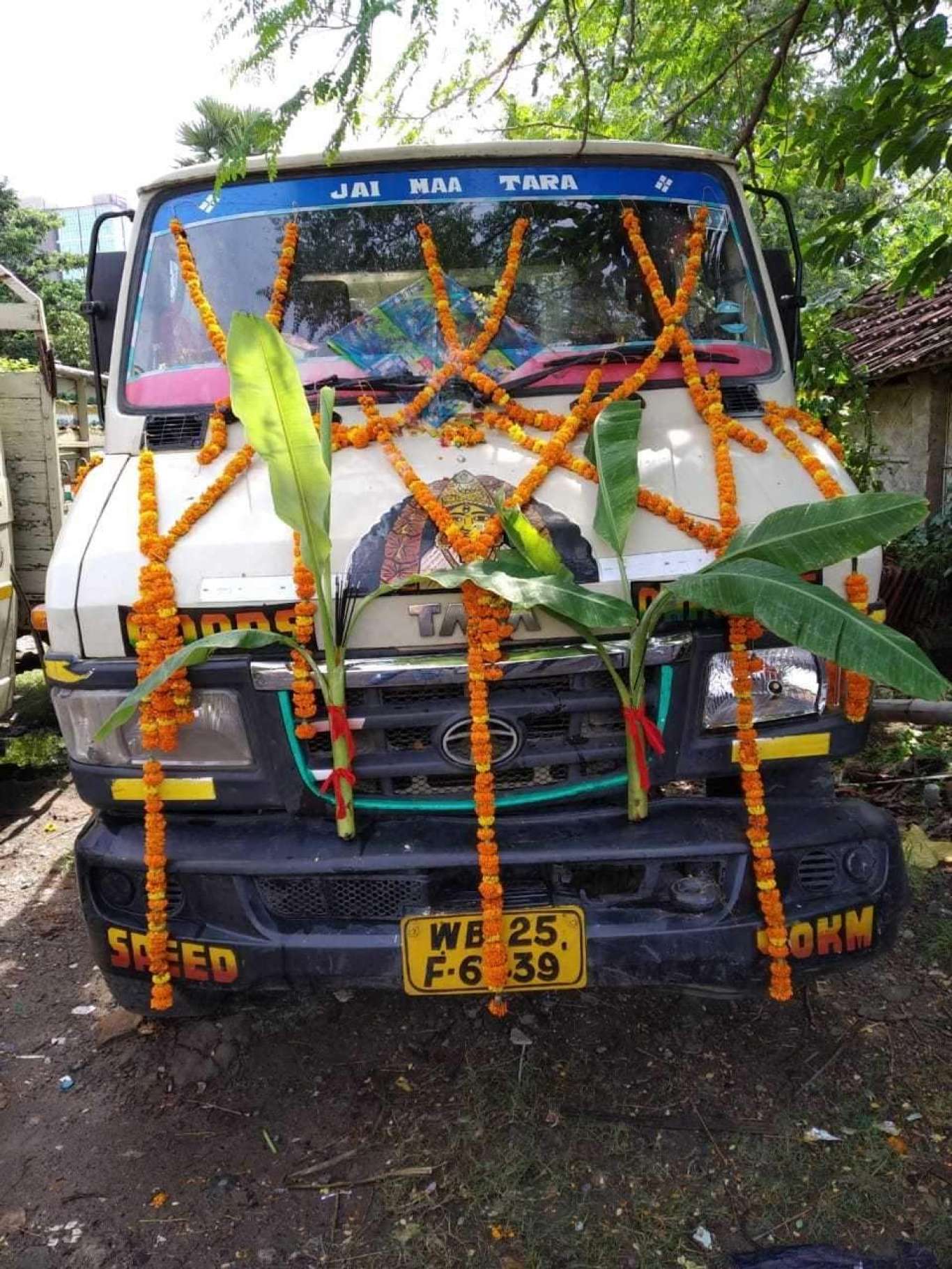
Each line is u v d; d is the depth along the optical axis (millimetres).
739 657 2379
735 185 3373
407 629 2379
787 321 3400
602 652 2340
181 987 2500
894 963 3254
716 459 2715
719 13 5113
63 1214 2389
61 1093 2824
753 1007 3049
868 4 4469
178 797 2447
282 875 2375
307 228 3191
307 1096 2756
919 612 7871
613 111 5684
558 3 3922
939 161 4129
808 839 2414
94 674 2402
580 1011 3057
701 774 2471
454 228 3203
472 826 2459
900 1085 2697
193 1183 2465
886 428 10430
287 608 2377
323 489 2295
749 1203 2332
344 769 2361
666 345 3064
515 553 2414
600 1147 2512
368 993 3178
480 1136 2562
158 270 3217
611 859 2367
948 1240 2203
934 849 3949
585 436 2834
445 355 3061
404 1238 2277
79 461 6250
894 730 5359
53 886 4145
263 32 2650
